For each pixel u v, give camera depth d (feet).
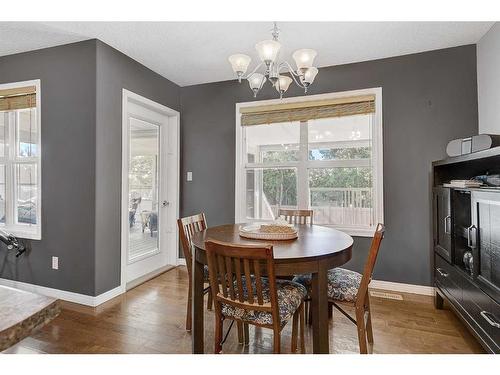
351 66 10.08
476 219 6.00
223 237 6.39
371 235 9.86
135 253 10.81
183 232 7.13
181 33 8.25
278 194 11.44
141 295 9.27
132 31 8.15
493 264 5.43
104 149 8.78
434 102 9.20
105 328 7.12
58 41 8.70
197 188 12.41
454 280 7.06
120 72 9.40
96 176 8.49
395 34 8.24
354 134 10.41
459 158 6.83
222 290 5.06
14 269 9.51
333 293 5.80
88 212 8.54
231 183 11.86
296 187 11.14
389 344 6.37
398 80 9.55
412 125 9.41
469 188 6.35
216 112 12.10
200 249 5.54
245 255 4.56
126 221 9.60
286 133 11.30
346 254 5.51
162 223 12.17
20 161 9.87
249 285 4.77
